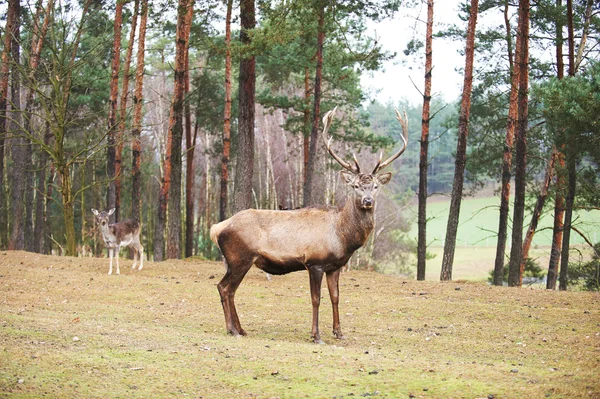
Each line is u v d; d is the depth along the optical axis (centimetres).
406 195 5275
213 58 2727
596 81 1509
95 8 2481
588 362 874
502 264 1941
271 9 1816
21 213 2638
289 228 1017
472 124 2672
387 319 1207
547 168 2327
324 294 1450
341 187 4497
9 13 2364
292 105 2722
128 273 1678
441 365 834
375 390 711
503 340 1049
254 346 916
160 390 701
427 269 5262
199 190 5194
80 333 923
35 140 2012
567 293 1458
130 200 4462
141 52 2508
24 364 745
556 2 2205
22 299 1291
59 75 2003
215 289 1470
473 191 2752
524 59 1741
